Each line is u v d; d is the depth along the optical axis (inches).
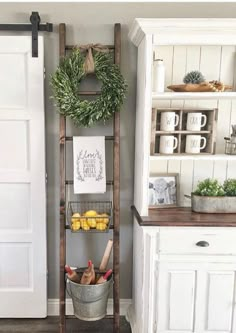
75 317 79.9
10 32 81.0
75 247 88.0
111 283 81.3
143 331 73.3
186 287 71.6
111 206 85.9
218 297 71.8
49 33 81.4
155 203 83.4
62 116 78.1
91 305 76.9
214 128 78.2
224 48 81.7
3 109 81.4
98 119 77.1
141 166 74.3
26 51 79.7
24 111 81.5
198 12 81.7
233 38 70.8
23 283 86.6
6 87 81.0
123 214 87.5
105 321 88.2
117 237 79.3
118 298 80.1
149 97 71.6
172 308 72.2
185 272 71.2
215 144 81.5
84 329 84.6
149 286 71.5
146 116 72.2
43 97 81.4
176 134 80.0
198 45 77.7
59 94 75.2
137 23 68.9
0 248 85.2
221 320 72.6
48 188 86.0
